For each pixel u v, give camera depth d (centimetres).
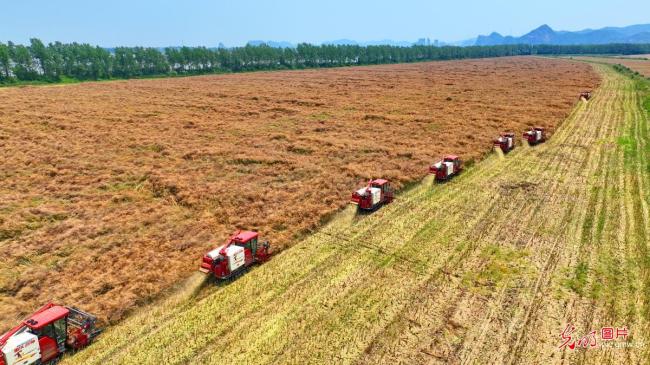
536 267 2216
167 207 3089
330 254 2419
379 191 3012
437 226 2733
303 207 2998
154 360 1639
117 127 5503
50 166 3956
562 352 1631
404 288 2061
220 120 6069
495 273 2172
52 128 5450
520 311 1870
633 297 1942
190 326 1828
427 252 2403
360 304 1944
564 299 1944
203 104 7288
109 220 2855
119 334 1797
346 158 4209
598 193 3219
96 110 6656
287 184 3506
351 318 1848
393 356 1630
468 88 9350
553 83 10075
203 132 5331
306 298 2000
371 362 1600
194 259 2339
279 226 2767
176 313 1933
